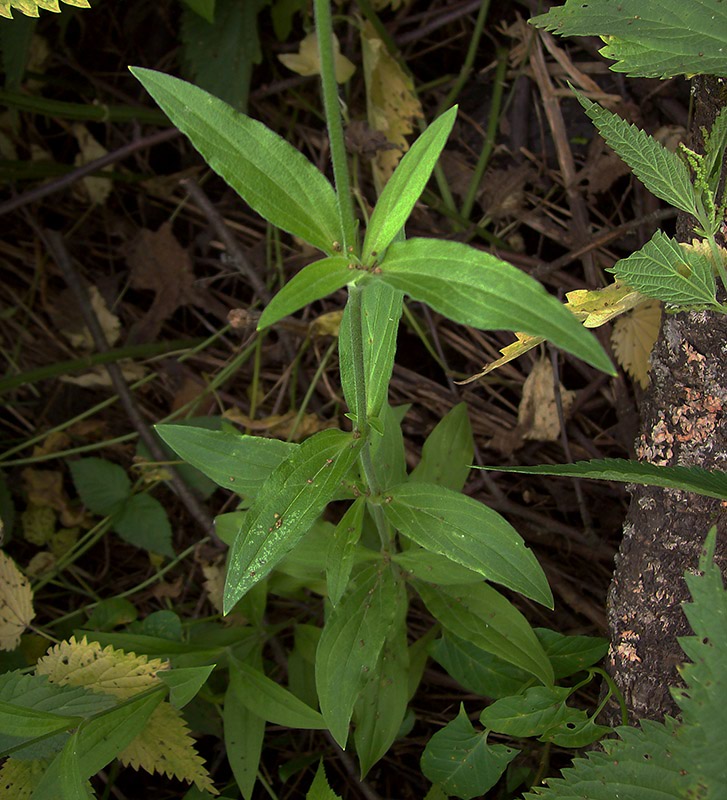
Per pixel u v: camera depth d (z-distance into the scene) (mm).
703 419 1480
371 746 1728
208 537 2348
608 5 1392
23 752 1646
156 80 1103
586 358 915
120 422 2613
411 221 2639
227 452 1562
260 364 2604
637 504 1585
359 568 1825
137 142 2578
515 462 2375
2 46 2420
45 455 2496
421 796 2115
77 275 2645
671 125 2338
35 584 2383
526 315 962
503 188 2549
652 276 1381
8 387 2395
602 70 2459
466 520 1478
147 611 2434
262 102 2766
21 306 2697
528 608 2217
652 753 1293
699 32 1345
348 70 2592
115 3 2734
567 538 2252
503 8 2646
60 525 2555
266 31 2734
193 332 2752
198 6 2240
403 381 2488
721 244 1413
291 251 2697
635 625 1569
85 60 2799
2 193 2779
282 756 2174
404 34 2662
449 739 1658
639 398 2213
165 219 2830
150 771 1763
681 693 1230
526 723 1574
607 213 2498
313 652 1949
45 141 2848
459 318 1000
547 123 2557
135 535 2332
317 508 1345
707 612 1206
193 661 1874
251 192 1125
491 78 2660
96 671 1727
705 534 1474
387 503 1525
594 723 1612
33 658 2141
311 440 1394
